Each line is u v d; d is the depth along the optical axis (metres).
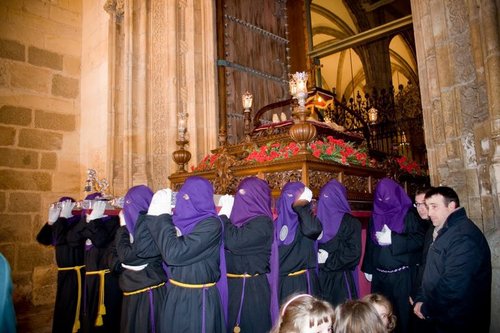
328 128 4.90
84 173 7.68
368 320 1.92
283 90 8.23
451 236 2.76
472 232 2.72
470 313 2.58
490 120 3.40
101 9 7.66
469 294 2.59
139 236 2.86
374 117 7.12
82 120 7.93
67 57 8.00
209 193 2.71
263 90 7.80
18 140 7.17
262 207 3.00
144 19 7.14
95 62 7.66
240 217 3.01
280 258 3.11
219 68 7.08
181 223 2.65
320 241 3.35
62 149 7.69
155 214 2.69
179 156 5.52
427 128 4.34
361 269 3.81
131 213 3.11
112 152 6.86
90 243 4.38
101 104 7.30
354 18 13.59
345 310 1.97
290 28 8.80
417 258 3.56
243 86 7.41
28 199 7.15
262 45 7.99
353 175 4.29
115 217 4.38
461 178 3.85
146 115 6.94
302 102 3.85
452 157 3.93
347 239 3.32
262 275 3.05
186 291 2.62
